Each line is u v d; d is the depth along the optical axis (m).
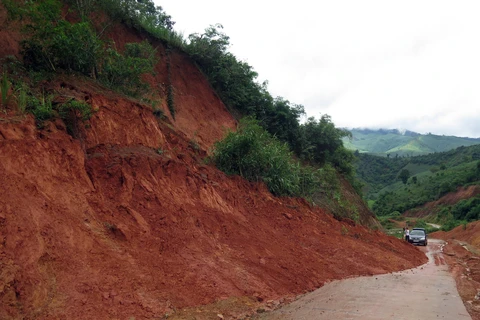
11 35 11.16
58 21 11.31
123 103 11.41
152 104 14.55
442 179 79.44
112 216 8.16
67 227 6.83
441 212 63.66
